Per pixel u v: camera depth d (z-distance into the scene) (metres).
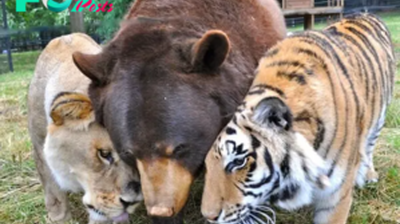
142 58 1.48
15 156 2.46
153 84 1.44
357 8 9.20
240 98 1.54
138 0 1.81
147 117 1.41
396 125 2.59
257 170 1.41
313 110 1.44
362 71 1.67
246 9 1.79
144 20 1.60
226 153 1.41
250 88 1.52
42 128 1.82
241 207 1.45
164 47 1.50
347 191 1.57
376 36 1.88
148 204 1.42
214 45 1.44
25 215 2.00
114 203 1.61
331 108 1.47
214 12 1.70
